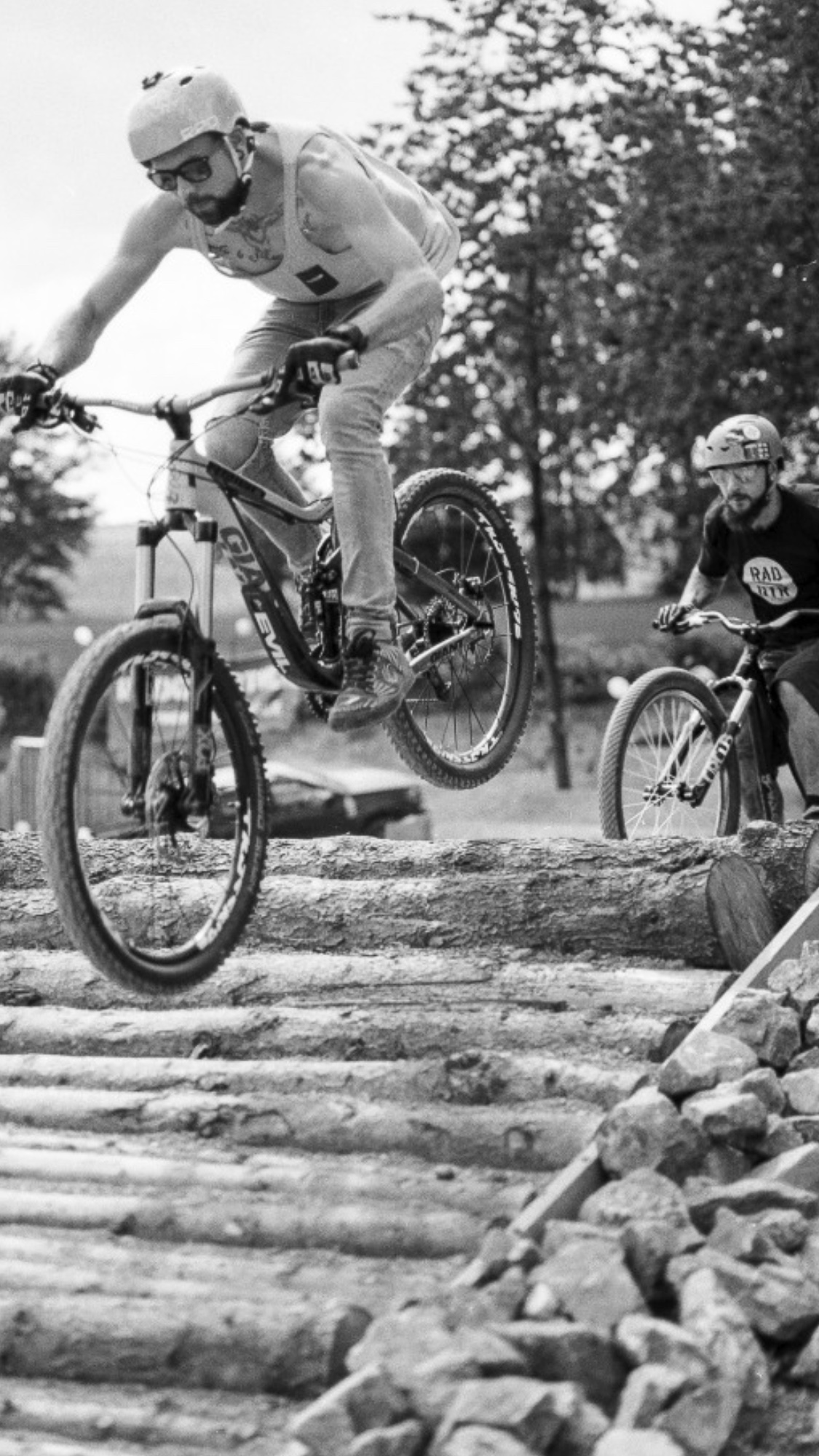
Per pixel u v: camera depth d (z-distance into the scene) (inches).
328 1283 201.5
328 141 255.0
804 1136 235.9
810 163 850.1
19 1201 221.6
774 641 356.2
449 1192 218.7
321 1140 236.2
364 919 304.8
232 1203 217.6
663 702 358.9
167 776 228.7
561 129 998.4
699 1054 240.8
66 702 218.4
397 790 773.3
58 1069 258.5
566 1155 226.5
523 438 1159.6
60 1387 193.5
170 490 250.1
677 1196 209.0
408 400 1099.3
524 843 311.9
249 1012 269.3
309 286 262.4
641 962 292.0
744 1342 189.8
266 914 308.8
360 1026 261.9
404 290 247.0
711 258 866.1
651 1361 182.1
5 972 295.1
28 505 1568.7
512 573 335.6
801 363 876.0
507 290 1063.0
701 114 892.0
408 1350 181.9
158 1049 267.9
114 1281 202.5
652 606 1565.0
